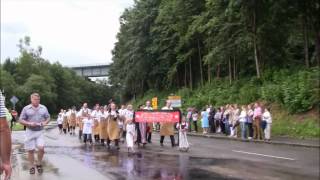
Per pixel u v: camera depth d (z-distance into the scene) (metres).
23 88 100.56
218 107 38.56
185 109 47.50
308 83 30.47
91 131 26.27
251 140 26.69
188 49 55.91
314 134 26.45
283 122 29.72
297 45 42.72
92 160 17.58
